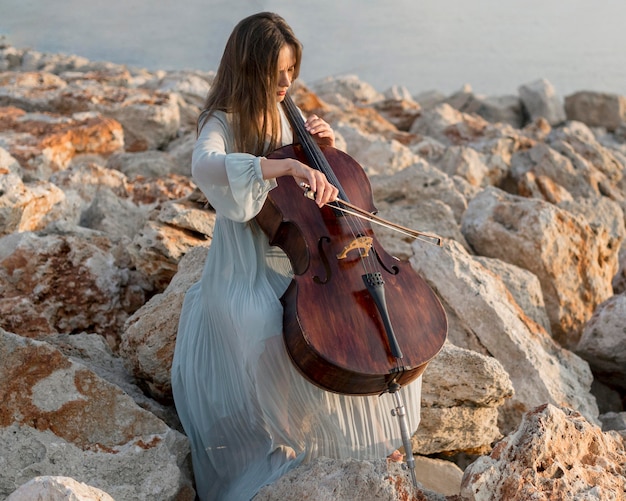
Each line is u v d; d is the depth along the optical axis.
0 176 4.79
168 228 4.30
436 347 2.81
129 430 2.93
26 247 4.25
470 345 4.10
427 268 4.23
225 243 3.18
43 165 6.35
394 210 5.27
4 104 8.42
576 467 2.66
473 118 11.80
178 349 3.34
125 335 3.61
